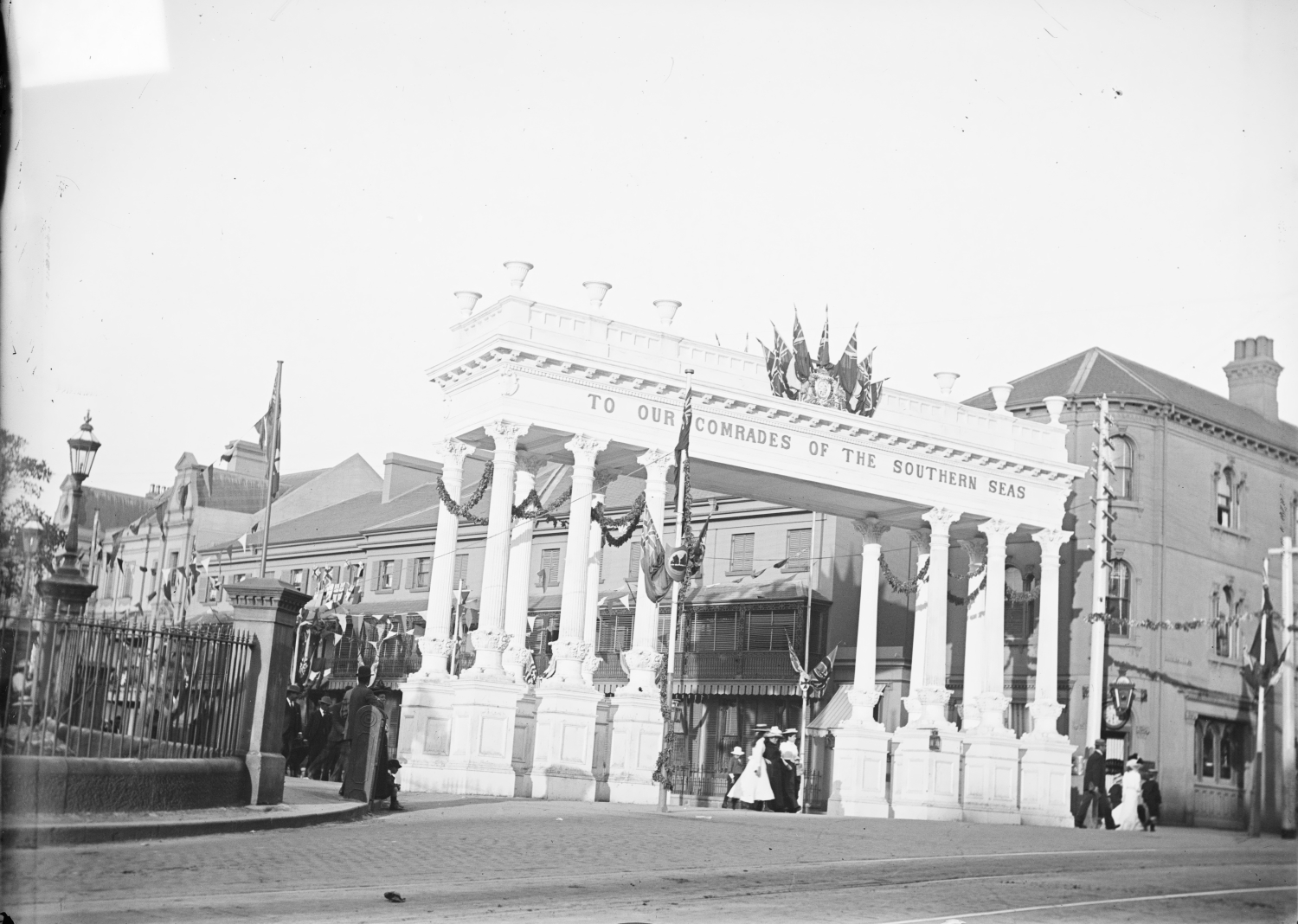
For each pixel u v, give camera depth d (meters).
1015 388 46.72
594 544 36.53
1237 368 40.94
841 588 49.41
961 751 39.81
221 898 11.45
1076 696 43.88
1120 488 44.00
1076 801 42.12
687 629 51.75
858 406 38.53
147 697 16.61
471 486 63.75
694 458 35.34
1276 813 24.52
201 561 64.75
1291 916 14.02
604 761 34.00
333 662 56.72
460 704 31.39
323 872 13.16
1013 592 44.28
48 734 14.87
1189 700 42.72
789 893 13.73
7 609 14.08
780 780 33.81
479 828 18.75
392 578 62.38
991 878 16.09
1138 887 15.82
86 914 10.70
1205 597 42.44
